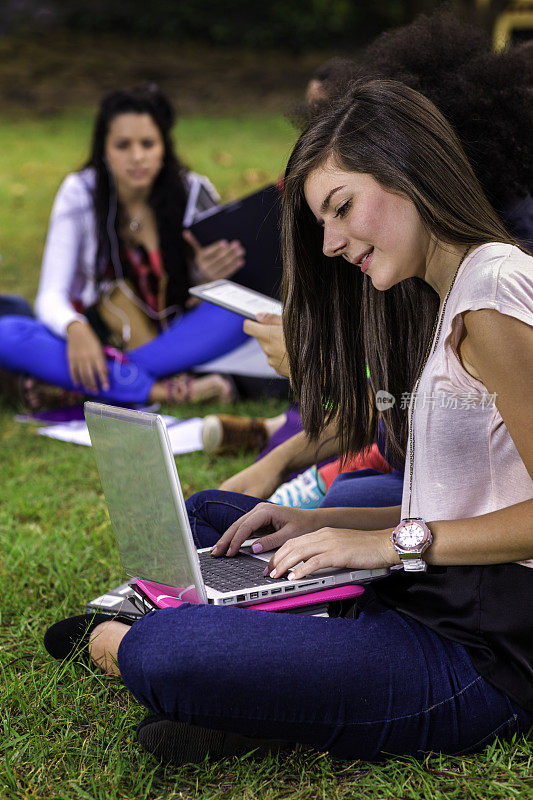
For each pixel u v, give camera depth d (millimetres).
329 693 1913
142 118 4578
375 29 16531
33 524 3562
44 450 4348
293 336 2320
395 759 2033
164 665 1874
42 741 2168
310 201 2020
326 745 1989
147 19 16906
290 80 14898
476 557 1953
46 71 15039
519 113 2367
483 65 2408
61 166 10516
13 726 2260
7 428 4680
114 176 4730
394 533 1992
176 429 4469
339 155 1944
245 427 4117
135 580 2314
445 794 1938
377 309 2246
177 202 4715
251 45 16578
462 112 2340
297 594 2078
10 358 4836
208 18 16922
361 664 1935
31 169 10320
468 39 2533
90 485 3949
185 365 4812
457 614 2012
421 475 2033
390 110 1938
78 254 4918
